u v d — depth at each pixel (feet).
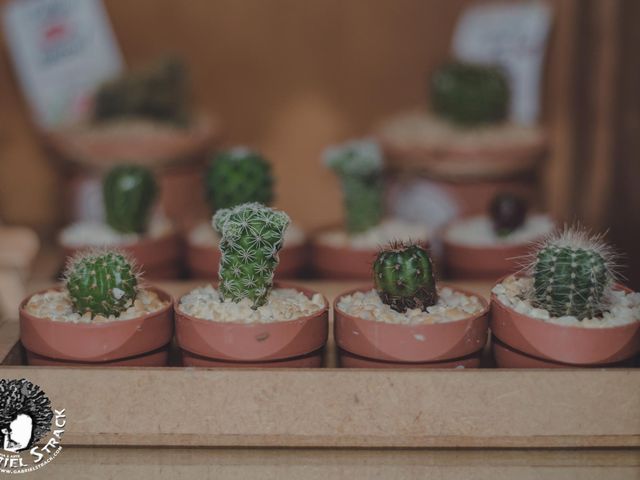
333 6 2.88
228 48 2.91
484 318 1.71
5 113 2.84
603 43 2.79
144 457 1.68
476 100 2.60
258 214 1.69
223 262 1.71
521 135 2.59
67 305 1.76
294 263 2.15
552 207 2.94
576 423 1.65
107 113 2.67
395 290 1.70
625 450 1.67
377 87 2.95
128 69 2.89
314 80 2.94
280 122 2.97
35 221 2.92
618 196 2.82
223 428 1.66
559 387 1.65
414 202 2.62
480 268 2.13
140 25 2.87
